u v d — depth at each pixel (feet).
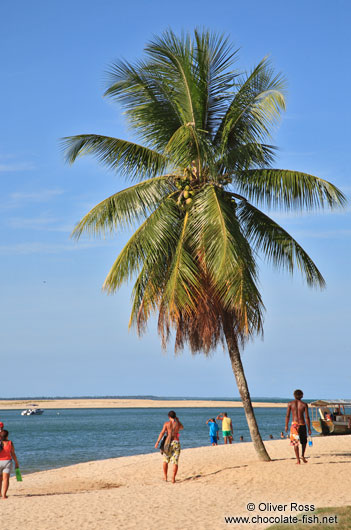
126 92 52.37
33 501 39.81
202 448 76.13
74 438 150.61
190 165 51.37
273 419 286.66
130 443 129.59
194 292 48.21
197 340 54.24
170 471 55.72
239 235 47.78
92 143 52.65
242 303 44.21
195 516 32.48
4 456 42.70
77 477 60.49
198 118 52.80
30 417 387.55
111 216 51.85
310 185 50.90
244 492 39.99
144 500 38.42
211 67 52.08
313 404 113.19
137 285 52.49
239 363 53.52
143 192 52.26
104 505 36.96
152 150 53.93
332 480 42.34
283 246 55.83
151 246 49.85
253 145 51.08
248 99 51.65
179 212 52.06
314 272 56.18
